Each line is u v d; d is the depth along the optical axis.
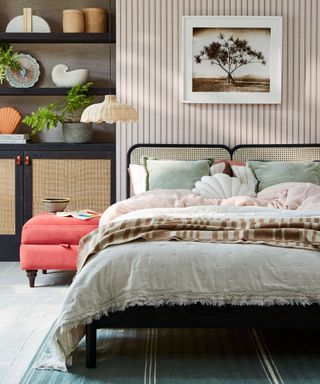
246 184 4.02
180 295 2.50
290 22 4.34
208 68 4.36
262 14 4.34
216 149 4.36
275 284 2.48
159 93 4.39
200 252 2.55
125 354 2.66
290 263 2.51
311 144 4.34
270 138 4.39
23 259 3.73
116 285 2.52
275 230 2.66
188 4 4.35
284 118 4.38
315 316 2.52
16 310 3.28
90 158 4.44
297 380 2.37
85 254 2.85
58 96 4.76
